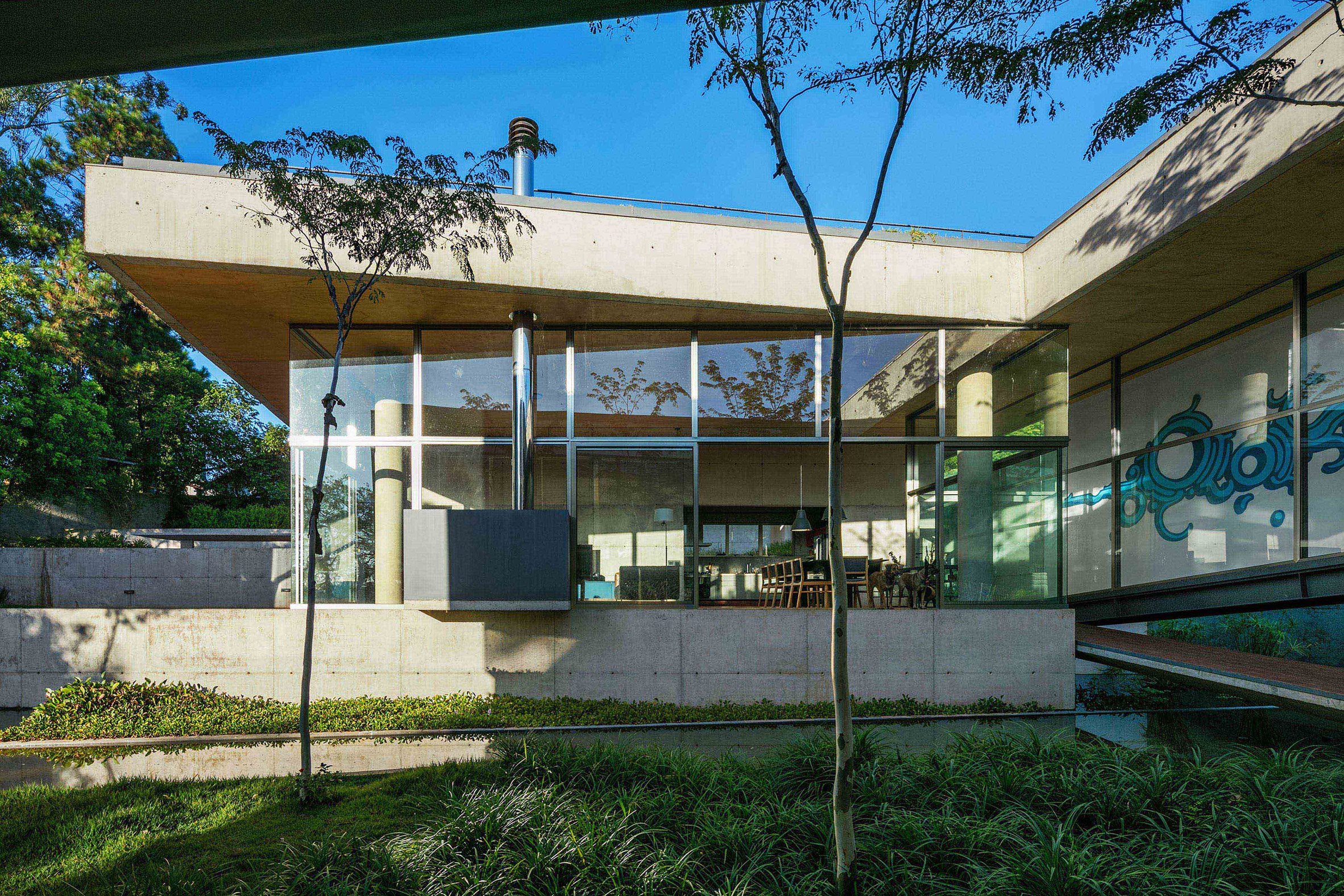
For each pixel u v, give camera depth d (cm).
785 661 979
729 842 423
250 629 961
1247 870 390
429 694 965
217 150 617
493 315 1026
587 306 987
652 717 906
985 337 1066
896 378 1054
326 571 999
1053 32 458
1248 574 972
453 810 486
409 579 921
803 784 538
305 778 554
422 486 1027
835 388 396
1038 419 1056
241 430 2403
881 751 596
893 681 977
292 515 1009
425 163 648
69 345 1914
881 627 984
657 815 468
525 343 1028
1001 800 485
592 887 381
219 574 1315
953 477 1039
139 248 839
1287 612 1215
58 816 536
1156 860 397
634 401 1047
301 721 562
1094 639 1076
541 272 920
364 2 105
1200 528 1117
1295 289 906
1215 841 422
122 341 2188
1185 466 1148
